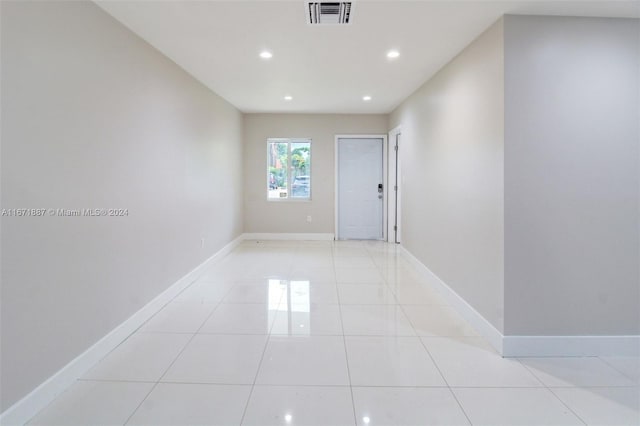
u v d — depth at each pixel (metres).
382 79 4.19
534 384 2.18
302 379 2.22
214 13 2.50
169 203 3.53
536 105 2.46
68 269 2.14
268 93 4.96
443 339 2.78
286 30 2.79
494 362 2.44
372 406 1.96
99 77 2.41
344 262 5.21
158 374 2.26
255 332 2.88
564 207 2.50
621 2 2.25
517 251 2.50
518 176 2.48
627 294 2.53
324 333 2.87
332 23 2.66
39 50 1.91
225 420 1.84
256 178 6.85
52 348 2.01
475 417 1.87
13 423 1.76
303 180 6.95
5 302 1.73
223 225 5.45
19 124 1.80
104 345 2.48
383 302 3.58
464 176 3.16
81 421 1.83
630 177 2.50
